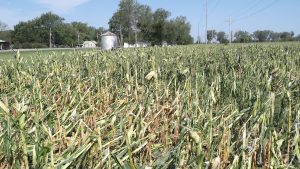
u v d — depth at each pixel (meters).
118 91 5.81
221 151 2.89
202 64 10.30
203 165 2.77
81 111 4.39
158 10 101.12
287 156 3.13
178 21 101.88
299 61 11.21
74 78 6.44
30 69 7.01
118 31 101.12
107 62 8.72
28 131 3.18
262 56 13.45
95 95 5.31
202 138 2.96
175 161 2.81
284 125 3.67
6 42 117.31
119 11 99.12
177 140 3.44
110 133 3.39
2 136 2.81
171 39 100.81
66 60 9.39
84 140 2.93
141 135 3.09
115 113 3.98
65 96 5.01
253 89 5.45
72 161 2.66
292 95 4.82
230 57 11.67
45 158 2.47
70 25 142.00
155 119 3.88
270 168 2.68
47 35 137.75
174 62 9.41
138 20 100.06
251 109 3.74
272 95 2.99
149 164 2.86
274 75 5.78
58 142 3.32
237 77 6.57
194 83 6.02
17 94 4.98
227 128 3.00
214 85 5.21
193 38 111.44
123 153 2.85
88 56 9.58
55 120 3.83
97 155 2.84
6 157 2.75
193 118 3.37
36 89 4.34
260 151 2.94
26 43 127.94
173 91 5.41
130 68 7.61
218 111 4.19
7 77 6.79
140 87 5.39
